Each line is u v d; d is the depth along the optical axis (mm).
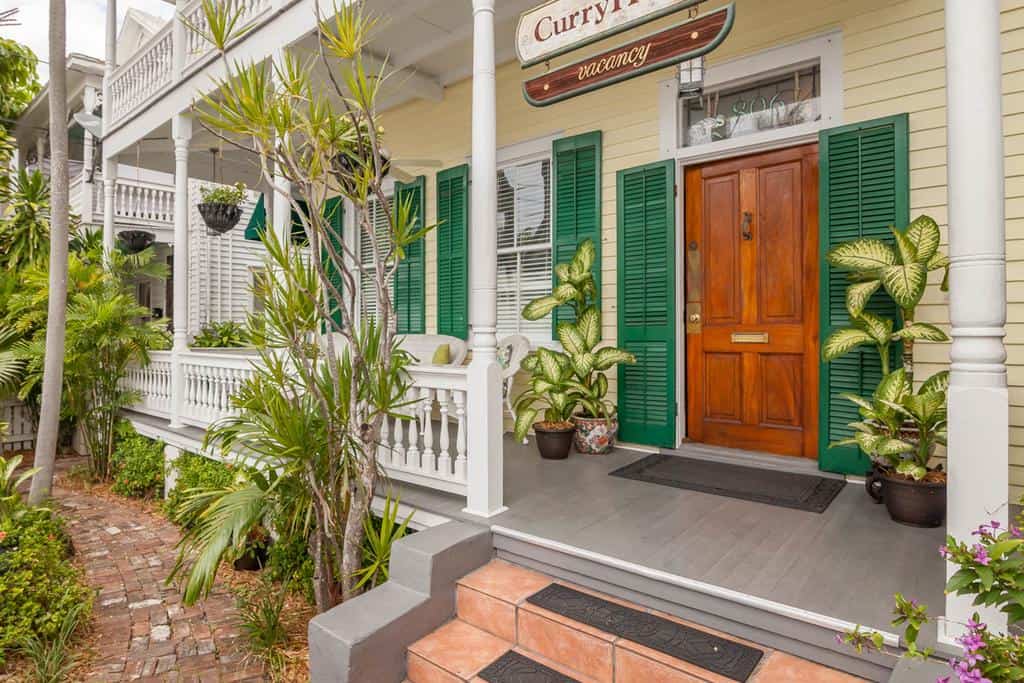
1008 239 3033
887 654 1625
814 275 3693
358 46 2566
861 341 2975
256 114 2449
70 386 6512
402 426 3836
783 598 2014
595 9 2779
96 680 2887
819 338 3617
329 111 2668
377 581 3061
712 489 3283
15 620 3119
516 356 4492
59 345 4891
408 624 2410
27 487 6555
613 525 2758
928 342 3270
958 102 1683
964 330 1688
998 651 1330
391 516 3049
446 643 2402
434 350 5391
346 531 2924
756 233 3922
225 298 11039
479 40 2945
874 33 3410
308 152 2879
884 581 2135
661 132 4234
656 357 4223
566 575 2529
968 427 1664
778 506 2998
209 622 3486
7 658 3088
